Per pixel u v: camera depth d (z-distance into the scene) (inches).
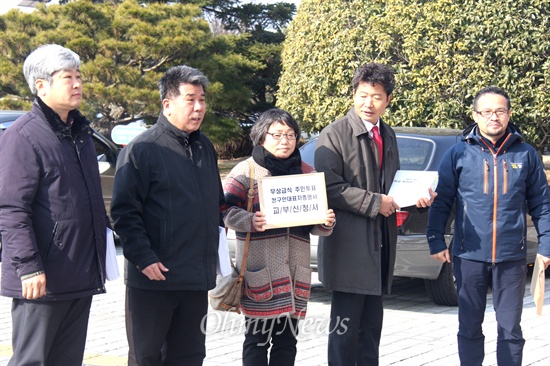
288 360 175.0
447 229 269.3
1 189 136.4
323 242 178.9
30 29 712.4
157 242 152.4
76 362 150.1
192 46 720.3
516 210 178.2
